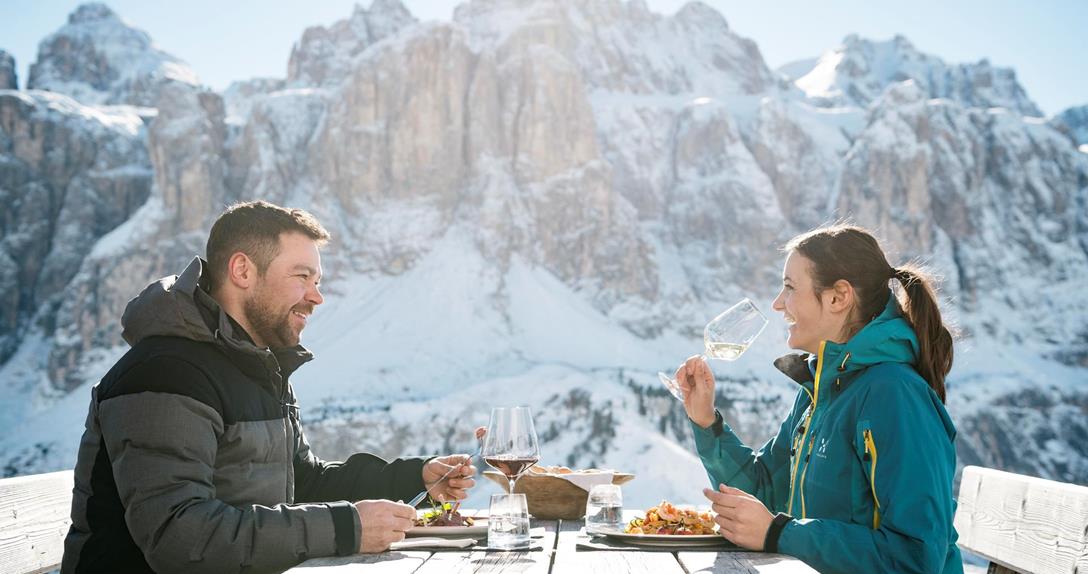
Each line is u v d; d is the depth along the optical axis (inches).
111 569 103.9
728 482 135.7
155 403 103.3
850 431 110.9
